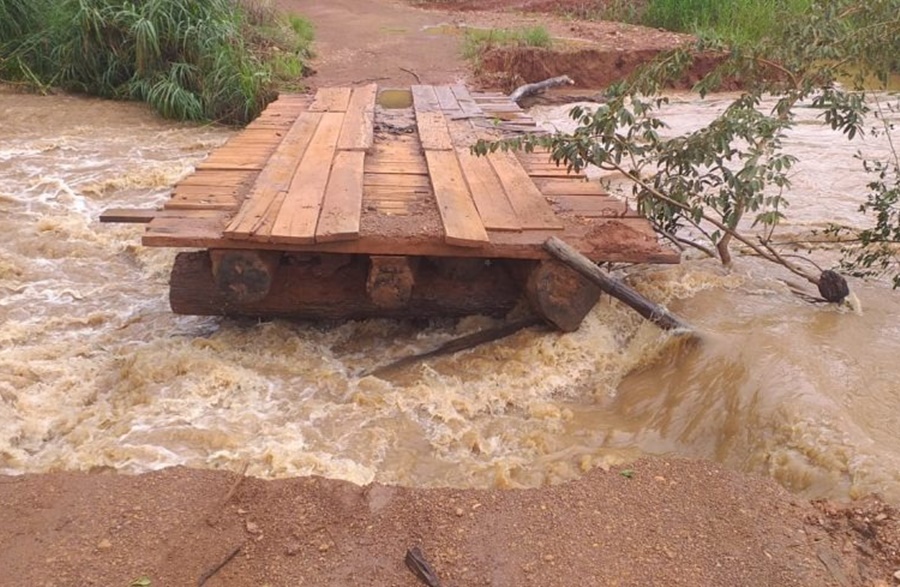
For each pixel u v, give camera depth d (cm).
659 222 603
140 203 828
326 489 395
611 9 1895
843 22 566
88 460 421
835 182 861
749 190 537
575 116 587
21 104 1198
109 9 1218
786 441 410
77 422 462
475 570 346
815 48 560
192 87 1197
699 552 352
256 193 563
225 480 403
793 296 571
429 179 619
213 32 1205
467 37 1583
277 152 675
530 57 1483
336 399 483
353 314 552
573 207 575
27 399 474
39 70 1294
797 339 492
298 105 929
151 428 447
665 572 342
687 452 429
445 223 513
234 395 484
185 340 543
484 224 523
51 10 1295
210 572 346
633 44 1551
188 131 1120
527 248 503
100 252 707
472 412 470
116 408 474
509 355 518
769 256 589
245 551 359
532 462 425
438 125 802
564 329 526
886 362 475
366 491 395
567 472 412
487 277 552
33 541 364
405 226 512
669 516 374
